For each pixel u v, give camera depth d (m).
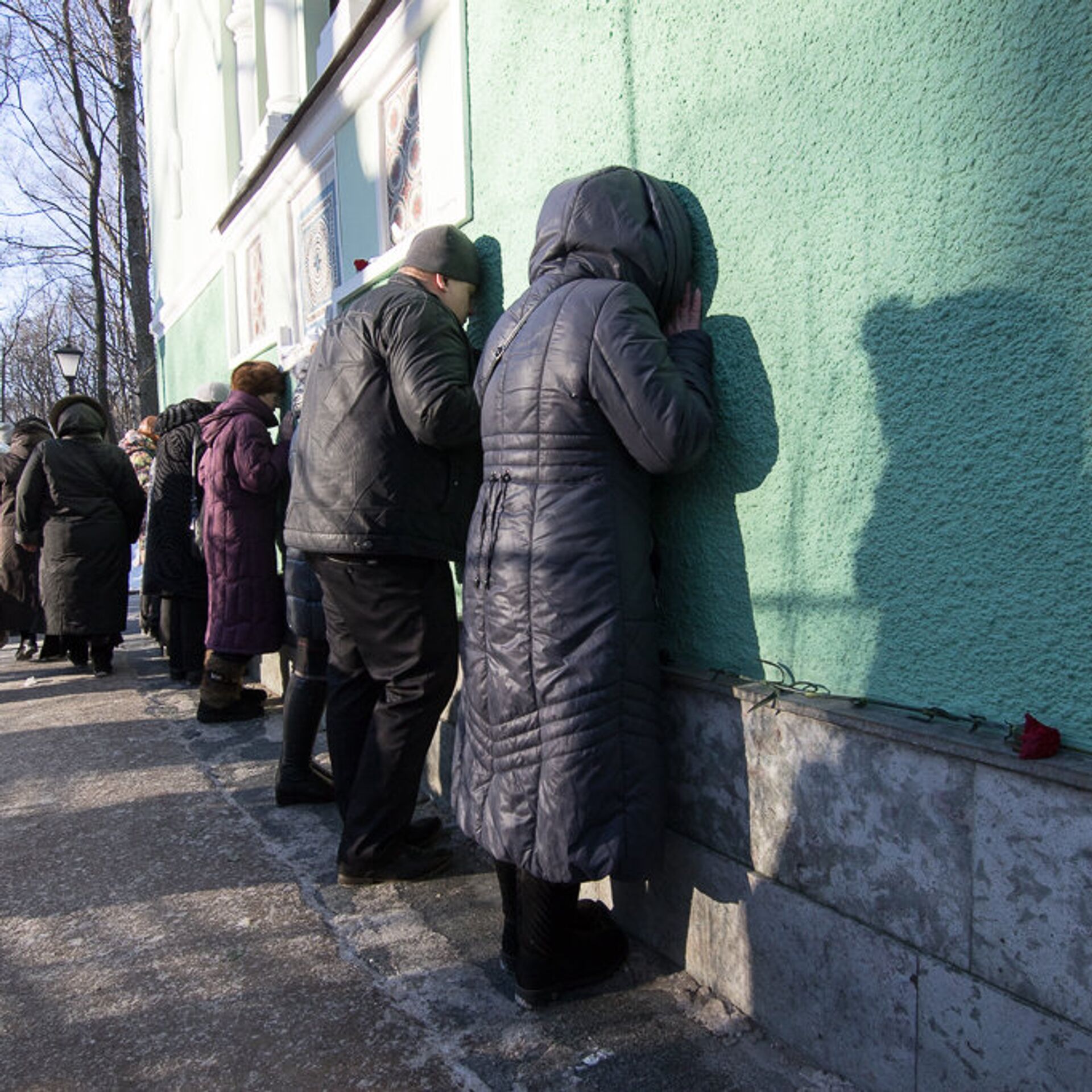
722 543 2.10
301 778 3.50
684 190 2.15
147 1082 1.93
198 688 5.77
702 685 2.07
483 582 2.07
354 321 2.63
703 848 2.13
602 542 1.97
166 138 8.48
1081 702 1.43
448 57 3.12
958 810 1.55
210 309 6.96
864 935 1.74
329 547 2.59
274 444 4.55
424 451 2.63
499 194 2.88
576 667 1.95
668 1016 2.09
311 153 4.48
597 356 1.92
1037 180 1.43
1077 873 1.38
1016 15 1.44
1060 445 1.43
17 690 5.98
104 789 3.78
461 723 2.21
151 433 8.69
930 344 1.61
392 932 2.53
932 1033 1.62
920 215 1.61
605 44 2.36
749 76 1.94
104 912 2.70
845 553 1.80
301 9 5.10
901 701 1.71
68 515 5.94
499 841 2.01
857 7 1.69
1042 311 1.44
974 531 1.56
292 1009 2.18
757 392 1.98
